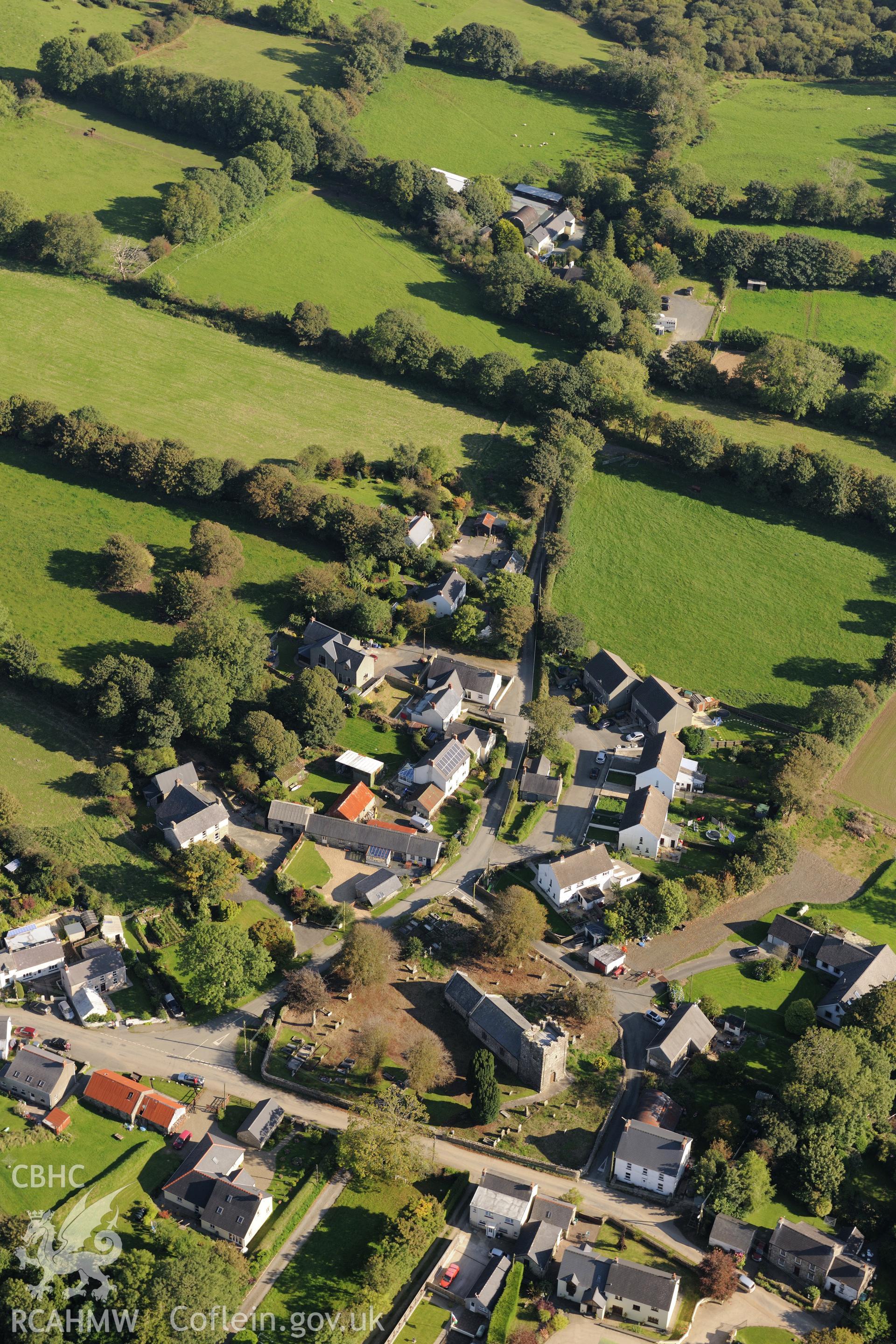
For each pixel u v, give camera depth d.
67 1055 177.62
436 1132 170.75
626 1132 167.12
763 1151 167.75
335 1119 171.38
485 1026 181.88
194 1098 173.00
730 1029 188.75
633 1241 160.75
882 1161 171.12
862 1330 151.12
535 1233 156.38
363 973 186.12
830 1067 174.38
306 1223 158.62
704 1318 152.88
